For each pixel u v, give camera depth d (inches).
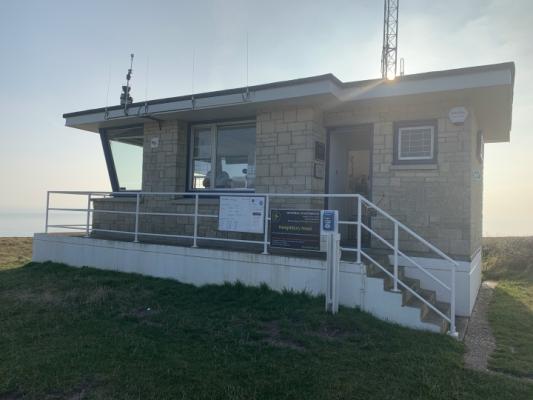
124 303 276.1
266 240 289.4
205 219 382.6
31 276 362.9
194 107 364.8
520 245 556.1
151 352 197.8
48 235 422.6
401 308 241.8
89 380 171.5
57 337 218.1
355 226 411.2
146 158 428.1
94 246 380.5
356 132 369.4
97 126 455.8
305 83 314.8
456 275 295.9
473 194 333.4
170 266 331.0
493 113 347.3
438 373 180.2
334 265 244.5
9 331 227.9
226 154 400.5
